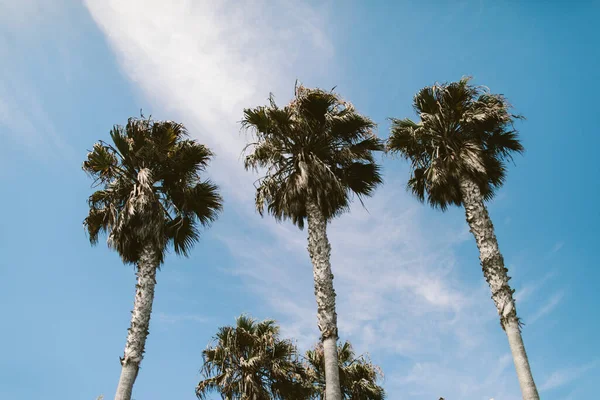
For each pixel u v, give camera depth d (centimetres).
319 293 1327
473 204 1386
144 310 1344
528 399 1084
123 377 1235
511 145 1557
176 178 1598
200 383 1730
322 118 1568
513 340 1169
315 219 1444
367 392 1906
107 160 1500
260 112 1529
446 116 1523
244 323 1864
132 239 1479
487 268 1281
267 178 1574
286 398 1723
